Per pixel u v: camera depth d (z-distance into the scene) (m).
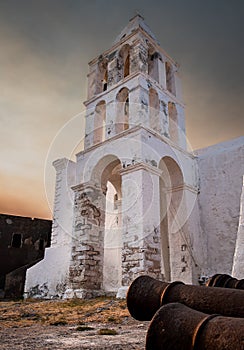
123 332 4.66
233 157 13.38
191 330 1.86
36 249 23.78
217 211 13.16
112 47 15.38
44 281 13.23
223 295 2.89
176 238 12.83
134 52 14.04
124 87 13.58
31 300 11.88
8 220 23.44
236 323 1.82
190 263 12.11
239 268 7.32
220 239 12.71
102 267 12.12
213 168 13.89
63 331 4.81
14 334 4.50
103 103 14.79
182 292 3.08
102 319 6.24
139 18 15.02
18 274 18.61
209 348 1.73
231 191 12.98
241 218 7.98
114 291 11.73
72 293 11.20
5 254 22.62
